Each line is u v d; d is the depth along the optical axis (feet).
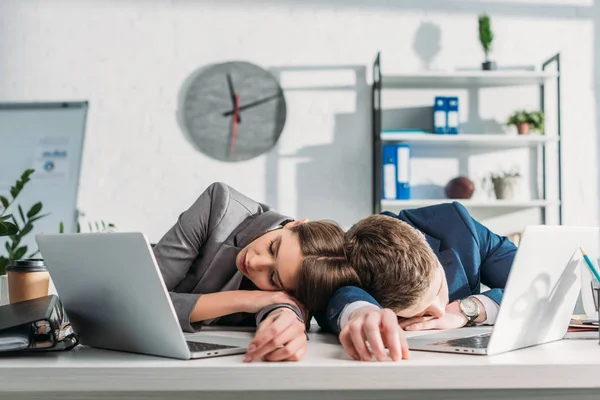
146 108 13.92
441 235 5.98
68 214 13.50
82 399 2.52
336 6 14.12
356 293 3.43
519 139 13.12
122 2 14.05
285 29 14.07
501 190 13.34
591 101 14.33
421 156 13.89
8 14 14.06
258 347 2.61
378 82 13.01
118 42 14.02
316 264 3.68
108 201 13.76
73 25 14.05
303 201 13.87
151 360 2.72
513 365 2.49
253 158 13.88
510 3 14.32
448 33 14.16
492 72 13.12
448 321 4.19
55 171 13.69
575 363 2.53
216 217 5.00
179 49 14.01
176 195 13.82
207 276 4.80
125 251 2.66
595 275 3.15
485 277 6.05
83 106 13.87
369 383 2.46
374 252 3.67
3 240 13.26
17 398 2.51
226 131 13.84
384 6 14.14
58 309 3.41
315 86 14.02
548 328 3.26
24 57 14.01
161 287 2.61
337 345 3.26
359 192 13.92
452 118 13.26
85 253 2.87
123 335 3.00
